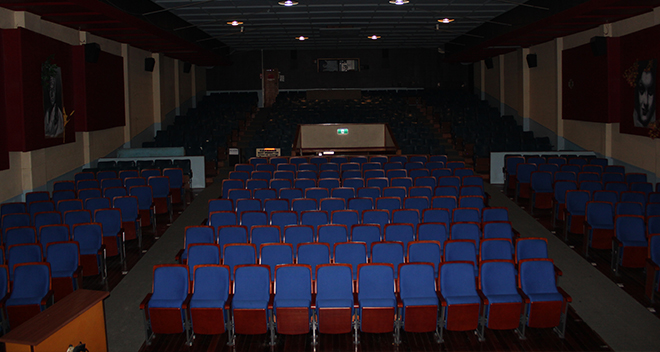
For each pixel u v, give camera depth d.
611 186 9.60
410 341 5.49
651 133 10.25
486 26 15.66
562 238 8.99
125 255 8.38
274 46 22.47
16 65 9.05
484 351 5.25
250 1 12.09
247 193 9.64
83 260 7.32
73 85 11.48
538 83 16.17
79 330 4.06
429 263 5.64
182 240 9.12
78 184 10.27
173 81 19.39
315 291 5.88
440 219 7.95
